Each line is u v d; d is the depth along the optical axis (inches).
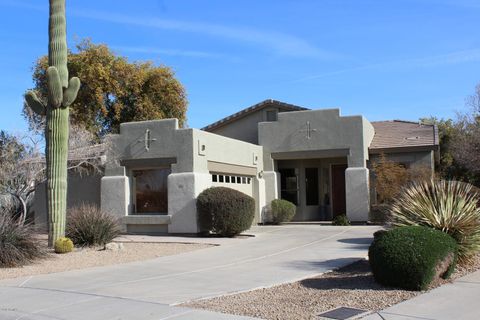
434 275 367.2
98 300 354.0
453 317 292.4
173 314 310.2
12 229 538.6
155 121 832.3
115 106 1201.4
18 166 783.1
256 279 426.0
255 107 1093.8
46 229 810.8
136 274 462.3
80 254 596.4
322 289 379.2
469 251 438.9
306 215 1045.2
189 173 794.8
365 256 536.4
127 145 848.9
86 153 842.2
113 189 846.5
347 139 952.3
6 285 421.4
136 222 826.2
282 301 343.9
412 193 486.3
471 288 365.4
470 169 1315.2
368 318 292.4
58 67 641.6
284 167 1058.7
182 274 458.0
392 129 1098.1
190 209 789.2
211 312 313.4
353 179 936.3
